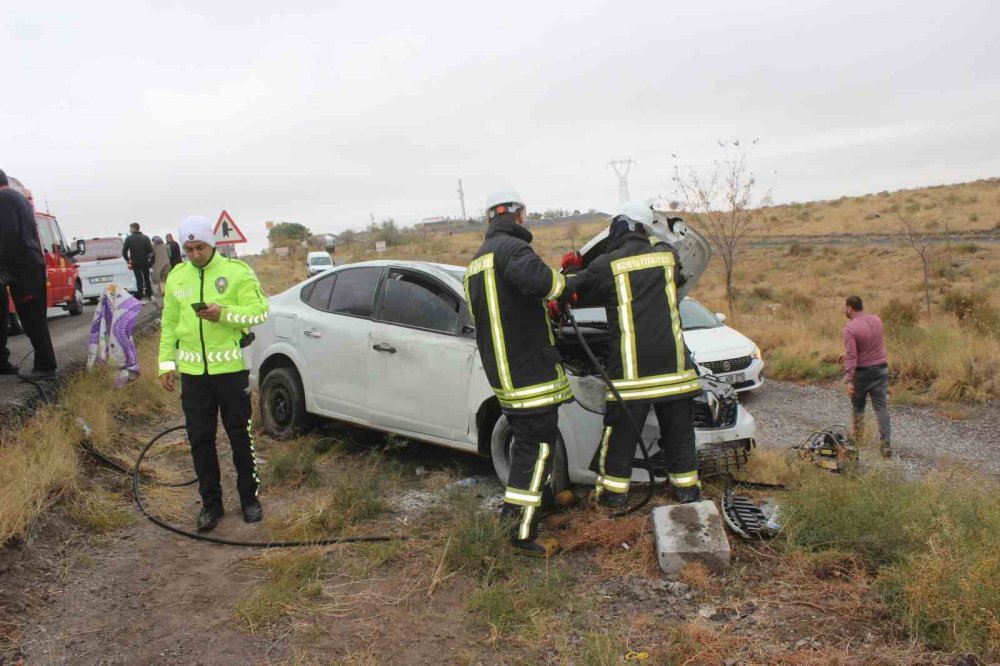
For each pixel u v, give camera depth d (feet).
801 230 142.82
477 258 13.44
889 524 12.77
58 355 27.04
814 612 11.27
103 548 13.78
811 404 29.04
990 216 125.18
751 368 29.35
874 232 126.21
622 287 13.92
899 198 175.32
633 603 11.76
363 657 10.31
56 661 10.13
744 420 16.61
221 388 14.89
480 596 11.68
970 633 9.97
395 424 18.54
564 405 15.46
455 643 10.73
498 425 16.34
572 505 15.56
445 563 12.92
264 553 13.65
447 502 15.69
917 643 10.16
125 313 22.68
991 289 64.18
